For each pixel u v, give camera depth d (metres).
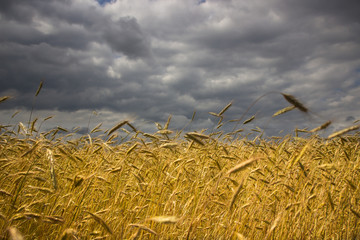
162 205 1.19
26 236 0.96
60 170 1.33
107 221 1.09
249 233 1.18
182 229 1.11
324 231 1.35
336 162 1.56
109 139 1.45
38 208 1.16
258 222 1.27
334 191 1.42
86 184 1.08
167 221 0.65
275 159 1.54
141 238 1.00
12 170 1.16
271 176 1.44
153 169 1.32
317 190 1.49
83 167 1.26
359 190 1.48
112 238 1.04
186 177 1.43
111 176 1.37
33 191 1.25
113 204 1.16
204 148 1.52
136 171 1.32
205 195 1.09
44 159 1.29
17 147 1.33
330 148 1.80
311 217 1.33
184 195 1.33
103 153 1.29
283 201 1.29
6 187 1.03
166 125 1.41
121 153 1.40
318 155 1.53
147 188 1.19
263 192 1.29
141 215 1.22
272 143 1.82
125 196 1.26
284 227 1.27
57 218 0.79
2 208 1.03
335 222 1.33
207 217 1.20
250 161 0.72
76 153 1.45
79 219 1.06
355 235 1.37
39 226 1.04
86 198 1.18
